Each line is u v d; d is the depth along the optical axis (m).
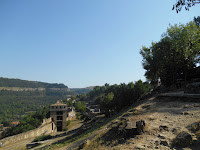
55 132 60.97
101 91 170.75
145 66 44.25
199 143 7.35
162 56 36.81
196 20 38.59
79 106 124.81
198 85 21.89
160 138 9.02
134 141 9.50
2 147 30.22
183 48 33.84
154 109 17.34
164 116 13.26
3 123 163.88
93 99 160.88
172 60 35.91
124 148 8.91
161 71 40.50
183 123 10.51
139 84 41.69
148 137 9.54
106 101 44.44
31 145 29.73
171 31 36.62
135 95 40.03
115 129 13.18
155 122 11.98
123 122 14.21
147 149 8.01
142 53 44.53
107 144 11.03
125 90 42.28
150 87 59.78
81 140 17.28
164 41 36.97
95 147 11.41
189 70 37.09
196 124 9.38
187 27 33.06
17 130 71.88
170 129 10.01
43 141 31.98
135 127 10.88
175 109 14.88
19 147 29.66
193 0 8.59
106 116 44.06
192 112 12.38
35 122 81.31
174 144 7.97
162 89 38.59
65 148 16.44
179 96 20.00
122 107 41.09
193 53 33.31
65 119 69.12
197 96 16.83
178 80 35.88
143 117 14.36
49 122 63.41
